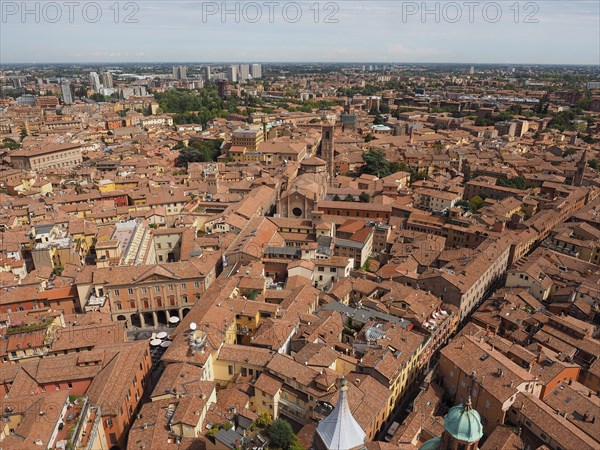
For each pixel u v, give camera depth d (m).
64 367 100.44
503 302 142.62
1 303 132.00
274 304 125.94
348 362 107.00
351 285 145.00
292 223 180.75
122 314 138.62
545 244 188.00
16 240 171.88
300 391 97.69
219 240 170.00
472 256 161.00
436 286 146.38
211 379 107.50
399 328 118.56
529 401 98.19
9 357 109.19
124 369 100.62
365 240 172.12
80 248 174.50
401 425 96.25
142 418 88.88
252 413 94.19
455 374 108.75
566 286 151.25
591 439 89.81
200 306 125.12
